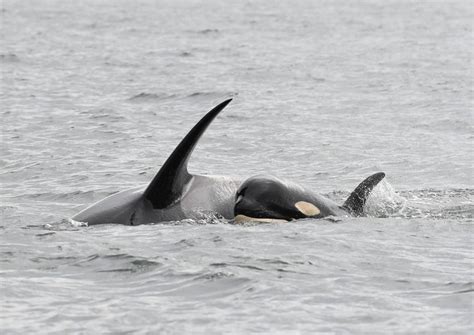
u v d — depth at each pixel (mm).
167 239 45062
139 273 39219
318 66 157125
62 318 33125
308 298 35719
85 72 146500
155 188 49594
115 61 163375
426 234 47281
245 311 34031
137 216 49156
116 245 43844
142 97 118562
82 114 103000
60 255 42094
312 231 46969
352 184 68500
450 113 104938
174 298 35844
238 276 38344
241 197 49531
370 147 84062
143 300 35469
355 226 48625
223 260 40969
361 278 38625
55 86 128125
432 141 86938
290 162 77875
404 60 167000
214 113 48969
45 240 45188
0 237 45906
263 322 32812
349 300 35531
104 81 135125
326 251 43000
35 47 185500
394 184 67875
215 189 51188
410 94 121688
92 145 84500
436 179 69750
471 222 50344
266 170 74562
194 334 31516
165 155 79938
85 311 33969
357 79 138875
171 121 100625
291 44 199500
